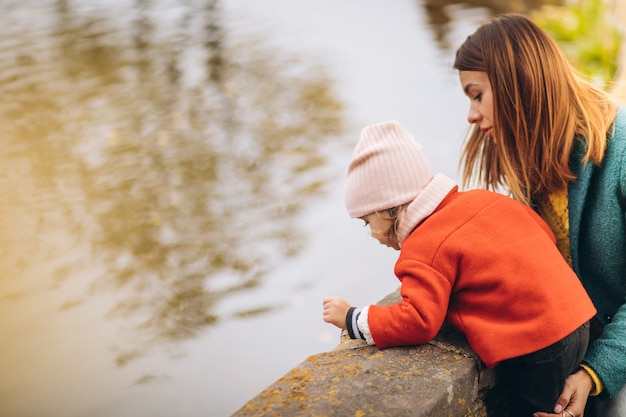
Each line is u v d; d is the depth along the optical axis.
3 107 8.45
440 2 11.79
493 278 1.62
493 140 2.01
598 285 1.83
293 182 5.87
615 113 1.73
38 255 5.10
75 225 5.50
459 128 6.28
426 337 1.67
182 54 10.14
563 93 1.72
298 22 11.31
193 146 6.80
